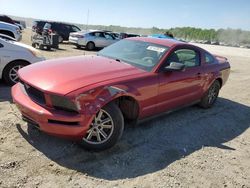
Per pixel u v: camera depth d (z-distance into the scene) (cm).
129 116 475
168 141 492
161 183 371
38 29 2120
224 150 490
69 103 378
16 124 482
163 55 519
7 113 526
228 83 1080
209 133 554
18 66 700
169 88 516
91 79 411
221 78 696
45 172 362
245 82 1145
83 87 388
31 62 712
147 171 394
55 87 386
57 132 385
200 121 608
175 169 407
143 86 458
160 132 523
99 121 412
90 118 387
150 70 491
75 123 382
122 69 468
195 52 614
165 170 402
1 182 333
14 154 393
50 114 379
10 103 581
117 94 413
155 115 520
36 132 459
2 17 2211
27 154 397
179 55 557
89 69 445
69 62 477
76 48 2081
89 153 418
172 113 631
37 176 353
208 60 659
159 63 504
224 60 740
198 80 605
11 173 352
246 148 512
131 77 450
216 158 457
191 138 518
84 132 391
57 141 439
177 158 439
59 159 394
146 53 532
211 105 706
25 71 454
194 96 614
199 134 541
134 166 401
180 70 501
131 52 545
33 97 410
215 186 381
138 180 371
